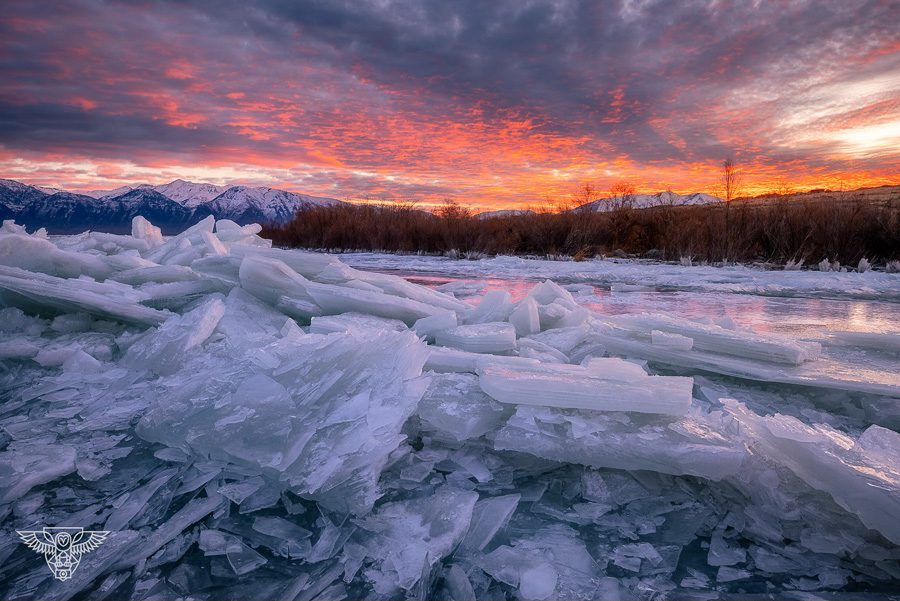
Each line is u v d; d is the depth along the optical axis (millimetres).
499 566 1517
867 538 1613
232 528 1678
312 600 1364
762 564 1545
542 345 3289
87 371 3084
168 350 3059
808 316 5293
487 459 2166
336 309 3725
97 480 1965
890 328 4598
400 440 1888
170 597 1385
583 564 1534
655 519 1771
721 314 5387
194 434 2059
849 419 2586
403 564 1493
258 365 2369
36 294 3514
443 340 3336
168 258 4945
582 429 2006
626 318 3881
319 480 1728
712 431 2014
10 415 2529
